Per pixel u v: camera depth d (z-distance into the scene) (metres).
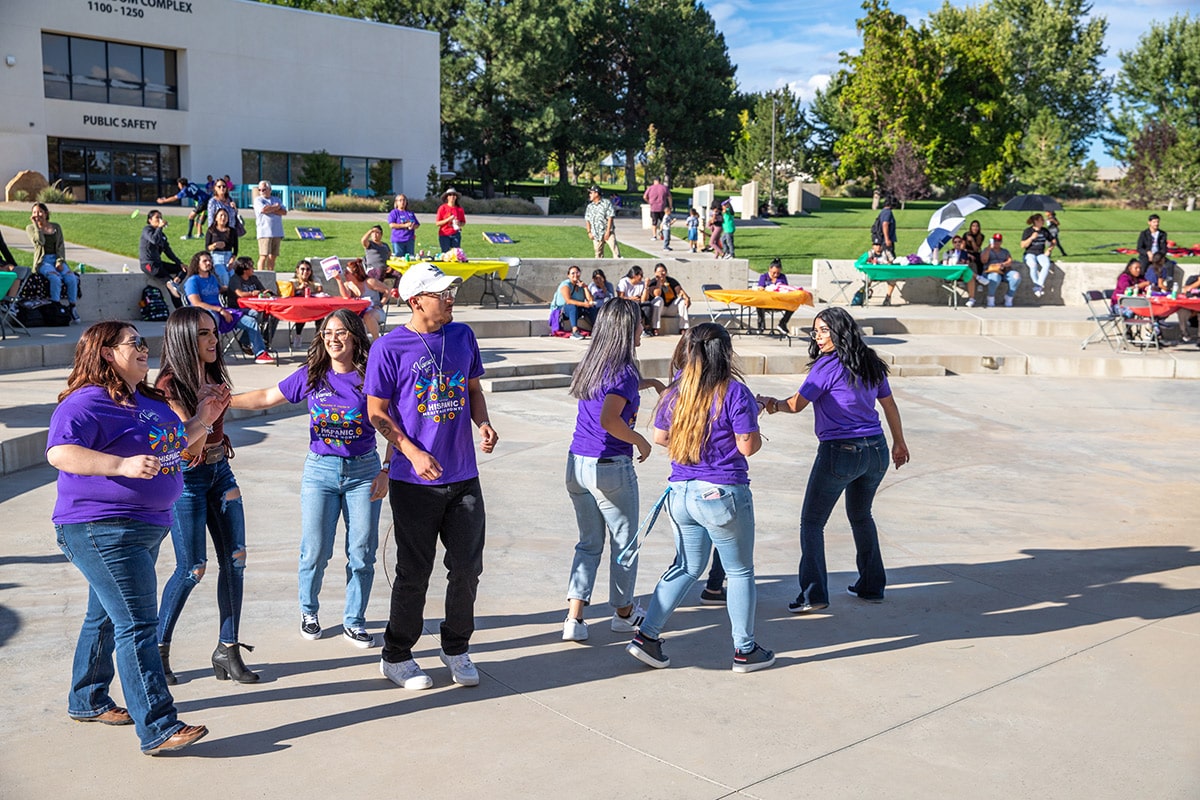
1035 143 69.31
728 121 70.06
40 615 5.49
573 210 54.12
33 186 34.66
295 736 4.20
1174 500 9.12
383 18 55.72
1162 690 4.84
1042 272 22.05
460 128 53.88
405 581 4.61
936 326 19.53
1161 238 20.44
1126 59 79.69
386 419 4.43
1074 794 3.85
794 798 3.78
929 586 6.50
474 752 4.10
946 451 11.12
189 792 3.72
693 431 4.76
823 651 5.32
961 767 4.05
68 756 3.98
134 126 38.72
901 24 59.47
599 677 4.92
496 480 9.05
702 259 22.94
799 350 16.44
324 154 42.12
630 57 68.31
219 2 40.22
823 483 5.79
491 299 20.33
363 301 13.53
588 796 3.77
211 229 16.56
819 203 59.12
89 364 3.82
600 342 5.04
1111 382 15.91
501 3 54.38
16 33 35.47
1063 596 6.31
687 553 4.95
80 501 3.80
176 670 4.88
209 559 6.64
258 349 13.74
